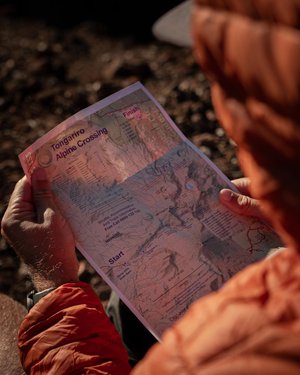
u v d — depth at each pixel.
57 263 1.46
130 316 1.73
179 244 1.48
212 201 1.55
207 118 3.15
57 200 1.51
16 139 3.25
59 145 1.54
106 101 1.59
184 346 0.86
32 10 4.47
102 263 1.45
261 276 0.90
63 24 4.29
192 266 1.46
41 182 1.52
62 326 1.33
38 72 3.73
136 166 1.56
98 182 1.53
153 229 1.49
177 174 1.57
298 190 0.83
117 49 3.98
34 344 1.33
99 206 1.51
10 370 1.56
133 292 1.42
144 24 4.19
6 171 3.02
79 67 3.81
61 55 3.95
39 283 1.49
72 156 1.54
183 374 0.83
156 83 3.54
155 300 1.42
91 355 1.30
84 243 1.48
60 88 3.60
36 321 1.35
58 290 1.39
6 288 2.56
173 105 3.29
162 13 4.27
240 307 0.85
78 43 4.06
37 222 1.50
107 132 1.57
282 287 0.86
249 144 0.87
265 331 0.80
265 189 0.86
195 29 0.88
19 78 3.68
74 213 1.50
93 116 1.57
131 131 1.59
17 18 4.40
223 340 0.82
